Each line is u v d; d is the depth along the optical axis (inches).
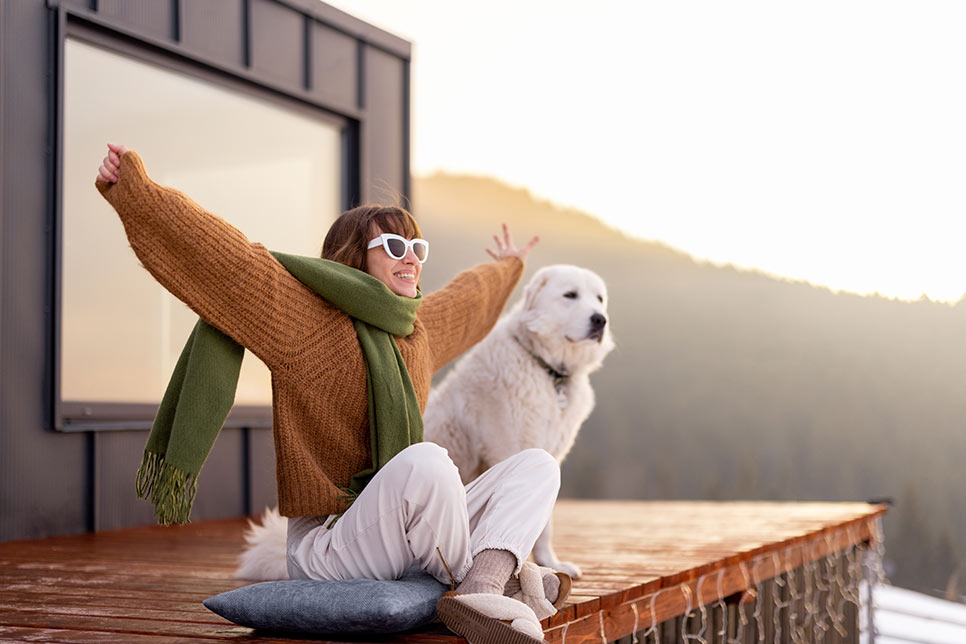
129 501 198.1
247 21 229.1
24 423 173.9
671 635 138.5
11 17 172.7
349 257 93.4
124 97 200.8
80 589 114.3
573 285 139.3
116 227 198.7
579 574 126.8
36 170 176.4
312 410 85.4
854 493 516.1
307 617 78.5
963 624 268.8
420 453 79.3
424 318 104.4
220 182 225.1
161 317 209.5
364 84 265.6
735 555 155.3
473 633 74.5
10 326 171.0
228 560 144.0
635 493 751.1
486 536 81.8
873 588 248.5
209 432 82.4
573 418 141.7
